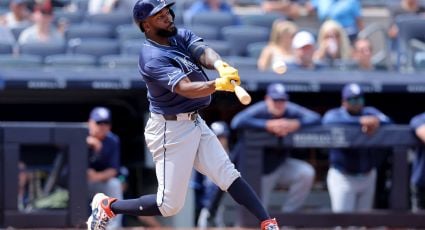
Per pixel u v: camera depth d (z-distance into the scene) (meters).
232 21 48.88
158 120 20.83
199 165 21.09
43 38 45.19
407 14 51.84
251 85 40.12
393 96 43.69
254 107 36.22
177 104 20.53
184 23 49.03
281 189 38.25
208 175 21.06
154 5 20.02
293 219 35.66
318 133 36.03
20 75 38.88
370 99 43.81
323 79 40.47
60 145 34.47
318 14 52.22
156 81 19.95
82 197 34.50
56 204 36.09
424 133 35.69
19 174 34.69
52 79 39.09
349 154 36.31
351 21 50.00
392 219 35.91
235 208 38.38
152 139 21.08
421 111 43.88
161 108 20.70
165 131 20.75
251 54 45.09
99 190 35.97
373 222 35.84
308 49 41.97
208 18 48.53
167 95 20.47
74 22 49.19
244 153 35.75
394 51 49.41
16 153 34.16
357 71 41.22
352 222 35.75
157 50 20.19
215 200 37.84
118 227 37.56
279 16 50.34
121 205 22.20
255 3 55.78
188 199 38.12
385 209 37.56
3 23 47.25
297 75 40.47
